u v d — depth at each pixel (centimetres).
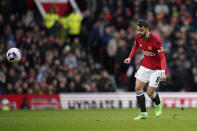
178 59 6556
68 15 6962
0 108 5766
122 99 5966
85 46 6969
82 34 6944
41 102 5859
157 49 3538
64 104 5897
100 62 6969
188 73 6569
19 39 6384
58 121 3412
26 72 6078
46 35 6669
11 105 5806
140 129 2764
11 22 6544
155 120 3422
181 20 7156
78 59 6438
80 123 3206
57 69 6197
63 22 6781
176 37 6875
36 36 6481
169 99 5956
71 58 6372
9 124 3184
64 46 6456
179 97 5981
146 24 3488
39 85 5947
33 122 3338
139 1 7275
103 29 6738
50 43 6425
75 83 6056
